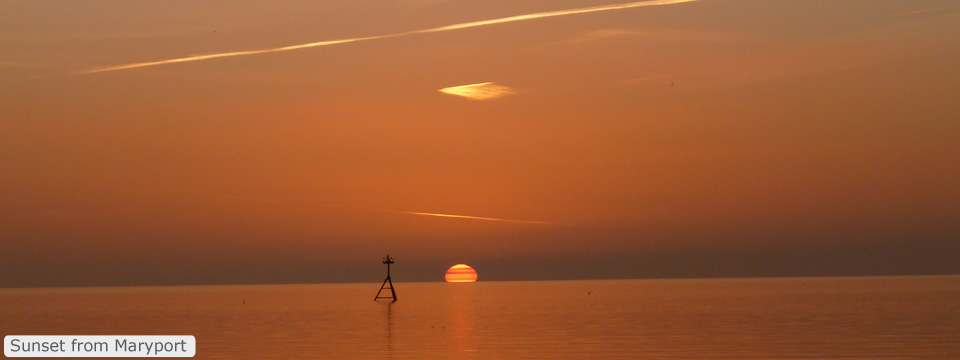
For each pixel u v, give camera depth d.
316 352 36.47
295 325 55.16
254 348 38.34
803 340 38.94
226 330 50.75
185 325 56.94
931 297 92.56
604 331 46.66
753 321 53.50
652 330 46.88
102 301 124.19
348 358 34.12
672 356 33.47
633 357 33.38
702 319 56.84
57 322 63.31
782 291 137.00
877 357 32.12
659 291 158.38
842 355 32.91
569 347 37.44
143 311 82.25
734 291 144.50
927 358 31.67
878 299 88.50
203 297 147.00
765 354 33.62
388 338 43.28
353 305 94.69
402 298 129.62
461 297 133.25
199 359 34.44
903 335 40.88
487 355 34.75
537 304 92.81
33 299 141.00
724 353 34.22
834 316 57.34
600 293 150.12
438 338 43.00
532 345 38.62
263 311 78.69
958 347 35.19
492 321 58.09
